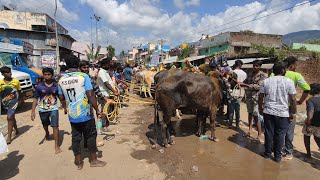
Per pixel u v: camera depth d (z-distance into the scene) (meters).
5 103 6.32
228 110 8.67
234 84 7.61
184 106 6.30
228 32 29.25
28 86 10.61
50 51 27.45
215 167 5.20
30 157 5.52
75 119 4.71
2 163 5.24
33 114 5.94
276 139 5.40
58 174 4.79
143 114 9.88
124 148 6.14
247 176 4.86
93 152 5.06
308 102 5.47
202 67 8.55
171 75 6.72
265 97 5.45
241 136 7.16
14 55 12.58
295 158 5.76
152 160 5.47
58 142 5.89
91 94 4.78
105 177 4.70
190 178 4.74
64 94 4.73
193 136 7.13
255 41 29.81
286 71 5.59
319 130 5.39
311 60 18.25
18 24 31.22
